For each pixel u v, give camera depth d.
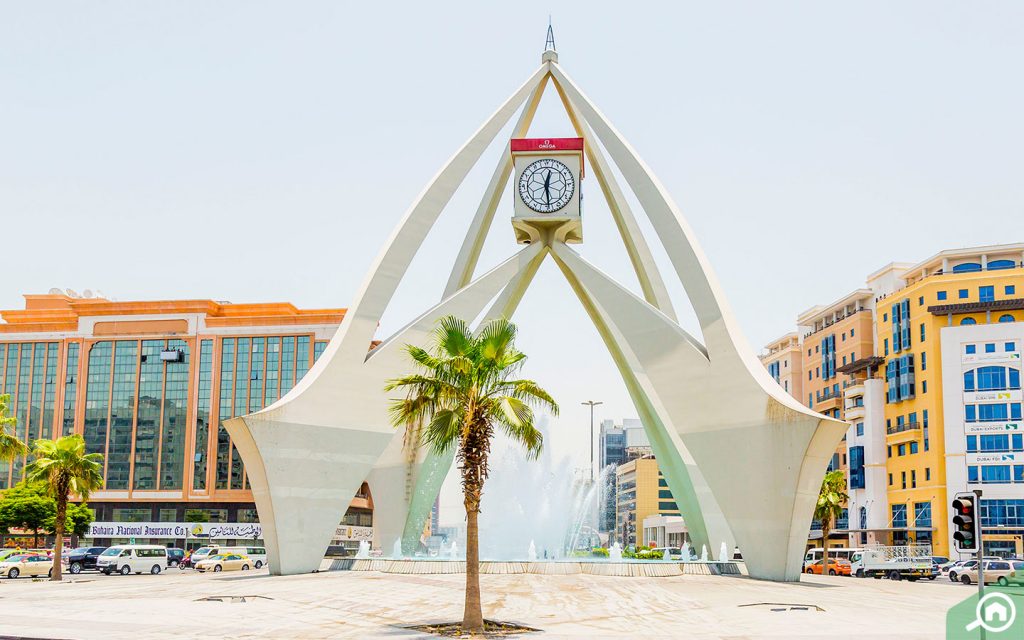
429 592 29.19
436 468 44.22
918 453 87.69
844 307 108.38
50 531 78.62
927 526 85.06
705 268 39.31
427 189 43.28
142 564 51.91
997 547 79.81
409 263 42.16
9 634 19.23
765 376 39.69
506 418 21.44
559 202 45.22
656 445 46.69
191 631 19.83
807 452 35.50
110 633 19.39
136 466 103.19
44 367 106.31
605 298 42.19
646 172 41.94
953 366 84.44
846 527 98.25
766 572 36.03
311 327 103.25
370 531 105.69
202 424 103.00
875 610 26.11
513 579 34.38
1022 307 83.56
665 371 39.62
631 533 136.38
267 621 21.75
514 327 22.25
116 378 105.25
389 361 40.72
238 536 98.88
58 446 45.78
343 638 18.95
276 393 102.44
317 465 38.34
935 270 93.94
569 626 21.22
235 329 104.25
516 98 46.38
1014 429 81.31
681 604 26.11
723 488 37.31
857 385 98.31
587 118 45.19
